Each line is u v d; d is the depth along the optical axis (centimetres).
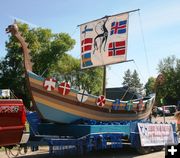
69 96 1180
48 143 1101
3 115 891
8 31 1140
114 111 1362
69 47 5212
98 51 1560
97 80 5219
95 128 1187
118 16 1532
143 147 1329
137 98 1759
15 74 4909
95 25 1579
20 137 939
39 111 1132
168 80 8506
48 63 4966
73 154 1177
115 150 1461
